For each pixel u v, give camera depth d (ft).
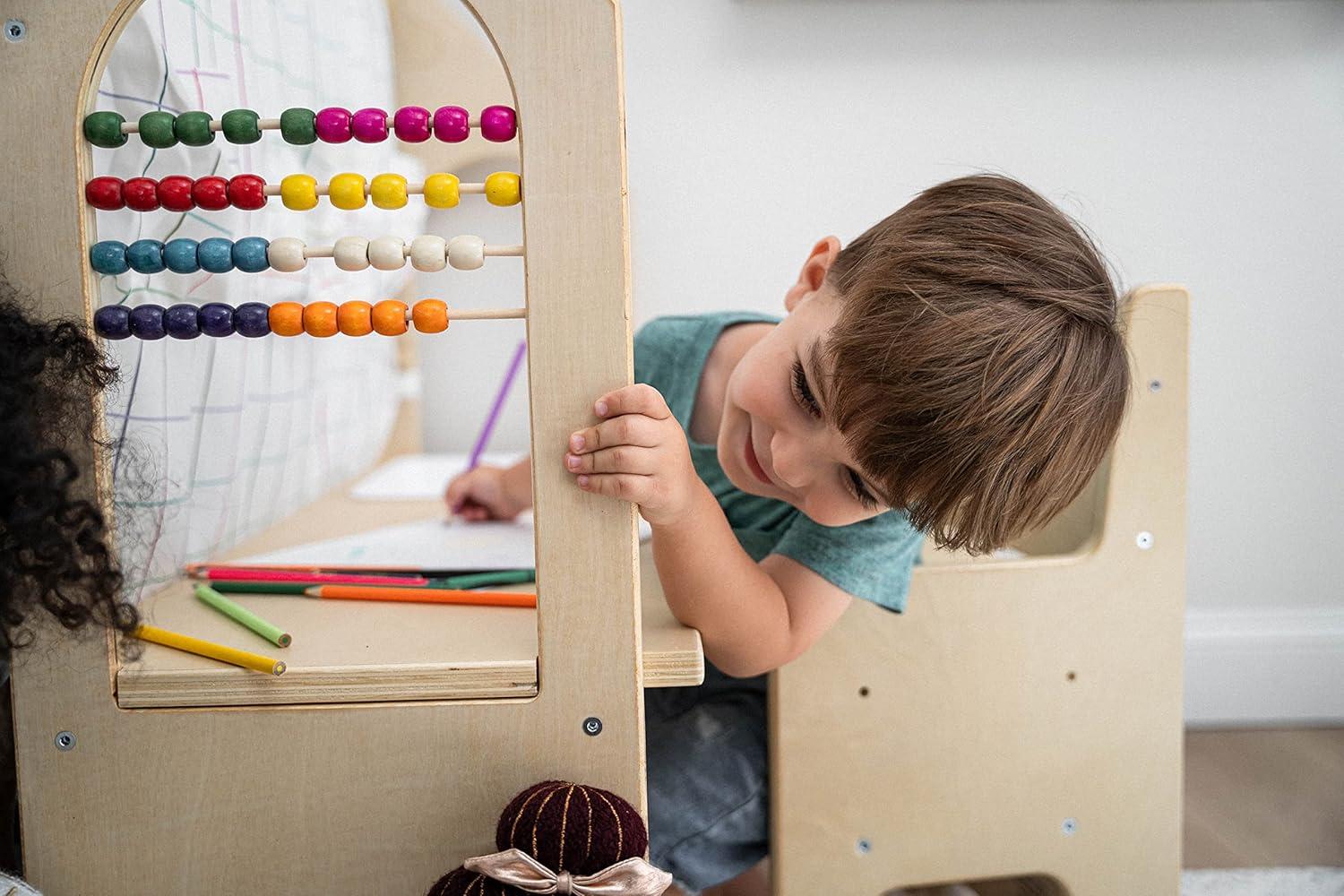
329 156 3.71
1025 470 2.44
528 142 1.92
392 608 2.52
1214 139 5.05
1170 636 3.20
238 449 3.25
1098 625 3.16
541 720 2.02
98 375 1.88
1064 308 2.48
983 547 2.60
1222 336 5.17
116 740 1.99
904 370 2.38
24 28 1.88
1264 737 5.21
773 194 5.05
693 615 2.47
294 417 3.77
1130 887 3.24
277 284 3.30
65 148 1.90
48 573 1.80
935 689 3.10
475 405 5.66
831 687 3.06
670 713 3.34
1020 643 3.13
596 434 1.96
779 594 2.75
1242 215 5.10
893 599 2.98
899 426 2.39
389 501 4.17
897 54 4.96
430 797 2.02
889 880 3.14
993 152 5.04
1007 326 2.40
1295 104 5.05
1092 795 3.20
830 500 2.75
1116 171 5.05
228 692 2.00
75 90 1.89
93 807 2.00
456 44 5.06
